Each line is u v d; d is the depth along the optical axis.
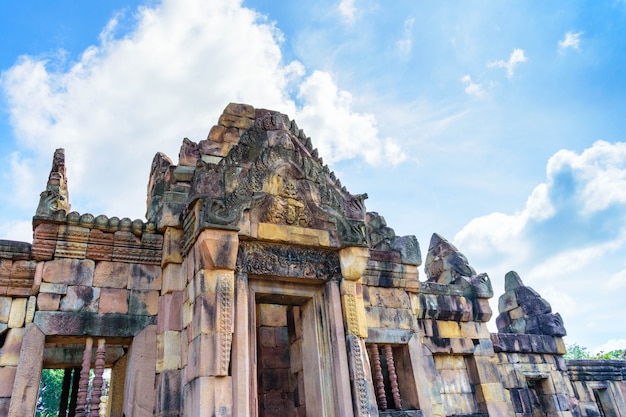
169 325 8.52
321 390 8.62
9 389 7.63
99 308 8.59
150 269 9.30
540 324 16.73
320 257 9.31
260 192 8.95
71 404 12.16
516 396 14.51
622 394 17.81
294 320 10.92
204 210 8.18
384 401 10.50
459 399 12.47
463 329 13.20
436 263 15.45
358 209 10.59
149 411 8.12
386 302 11.87
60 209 8.94
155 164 11.16
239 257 8.41
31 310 8.17
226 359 7.29
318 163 10.27
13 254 8.41
